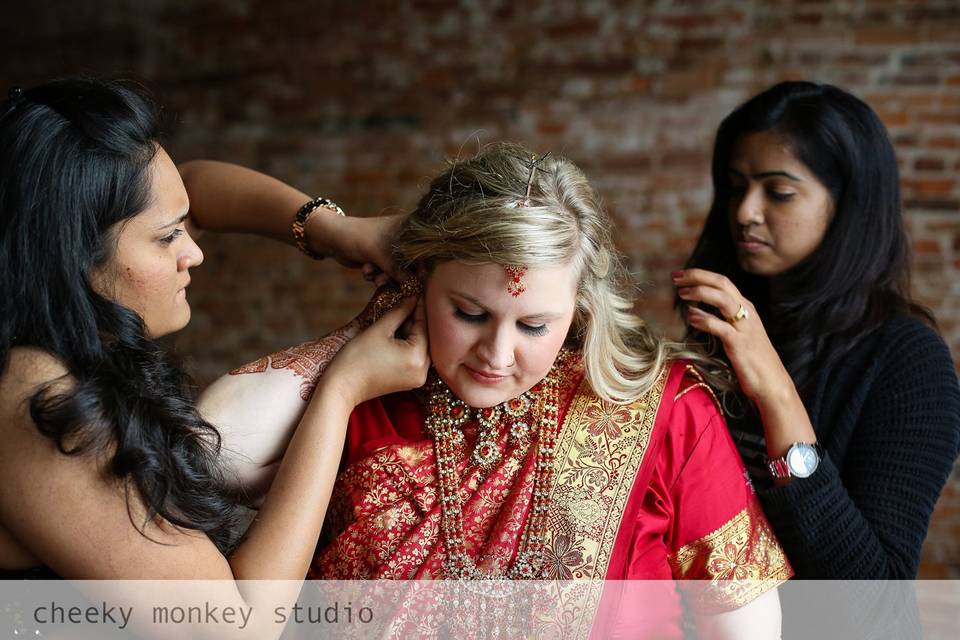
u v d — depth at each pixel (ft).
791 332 5.72
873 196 5.46
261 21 16.67
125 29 17.24
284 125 16.70
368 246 4.55
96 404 3.47
